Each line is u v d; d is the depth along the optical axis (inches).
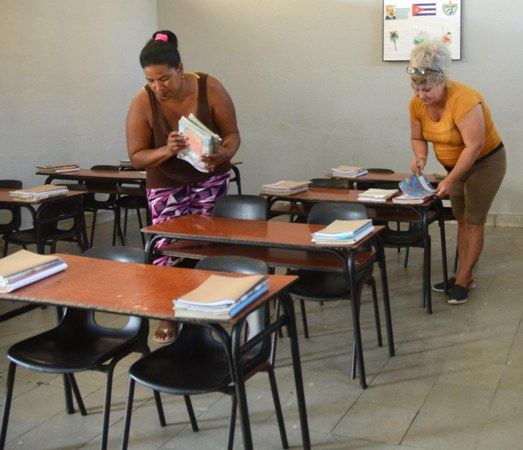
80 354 106.1
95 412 123.8
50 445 112.7
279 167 323.6
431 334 158.9
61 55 283.7
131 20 321.7
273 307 168.9
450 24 279.4
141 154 151.5
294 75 313.4
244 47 320.8
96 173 245.4
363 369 130.7
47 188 196.1
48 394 131.8
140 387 133.6
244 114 325.4
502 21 272.7
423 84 161.8
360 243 125.9
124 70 319.9
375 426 115.8
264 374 137.9
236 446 110.7
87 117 299.6
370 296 188.5
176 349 104.5
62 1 282.2
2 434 106.2
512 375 135.0
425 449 107.9
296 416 120.2
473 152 164.1
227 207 155.3
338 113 308.0
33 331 167.3
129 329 111.5
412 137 182.7
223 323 85.0
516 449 107.0
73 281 103.6
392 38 290.8
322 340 157.2
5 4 256.5
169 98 148.5
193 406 125.3
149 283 102.0
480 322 165.6
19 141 266.4
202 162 142.4
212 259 111.9
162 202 158.9
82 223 200.4
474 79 279.9
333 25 302.4
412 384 132.3
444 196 177.5
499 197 280.8
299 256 142.3
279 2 310.7
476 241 179.2
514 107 275.6
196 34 329.7
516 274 205.2
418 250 238.8
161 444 112.0
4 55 257.4
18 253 111.5
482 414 119.0
